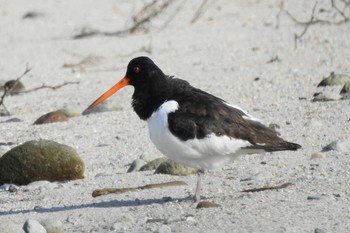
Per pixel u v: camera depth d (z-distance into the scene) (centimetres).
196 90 1027
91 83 1942
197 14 2598
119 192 1085
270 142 997
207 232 877
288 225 883
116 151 1354
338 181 1053
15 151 1244
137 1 3036
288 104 1552
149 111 1023
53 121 1556
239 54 2095
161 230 886
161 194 1059
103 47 2361
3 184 1228
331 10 2478
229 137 978
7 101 1809
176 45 2291
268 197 995
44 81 1998
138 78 1036
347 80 1680
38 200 1094
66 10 3017
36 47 2448
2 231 905
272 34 2280
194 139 971
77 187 1147
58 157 1233
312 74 1808
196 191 1006
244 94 1673
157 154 1301
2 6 3178
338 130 1338
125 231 907
